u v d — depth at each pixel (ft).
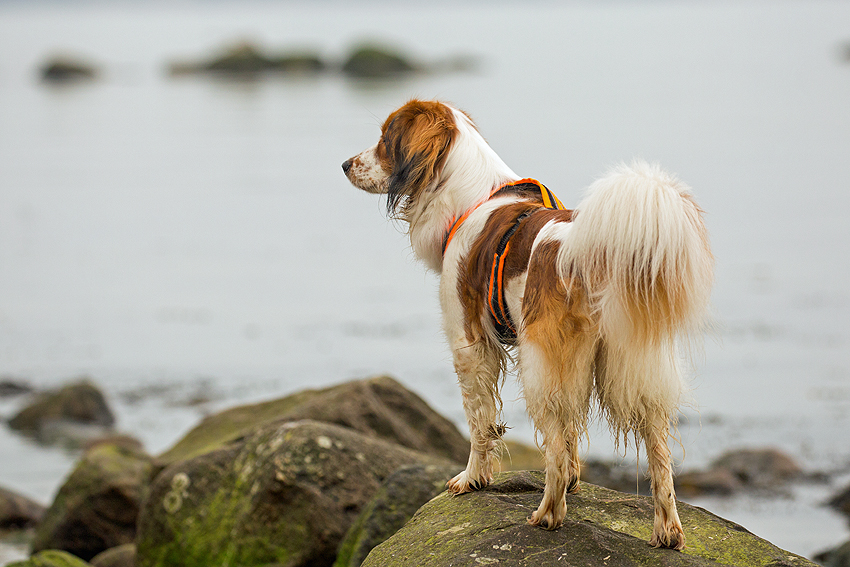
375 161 15.20
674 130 114.93
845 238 61.26
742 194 77.15
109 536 24.89
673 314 10.69
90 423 35.01
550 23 477.36
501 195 13.61
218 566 19.24
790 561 12.24
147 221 73.61
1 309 49.52
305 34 391.45
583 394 11.52
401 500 16.84
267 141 115.44
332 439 19.42
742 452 29.48
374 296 51.75
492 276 12.52
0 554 25.34
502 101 150.00
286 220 73.67
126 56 291.99
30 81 213.46
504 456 27.43
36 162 104.63
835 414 33.01
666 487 11.70
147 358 41.52
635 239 10.41
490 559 11.85
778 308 46.16
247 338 44.14
